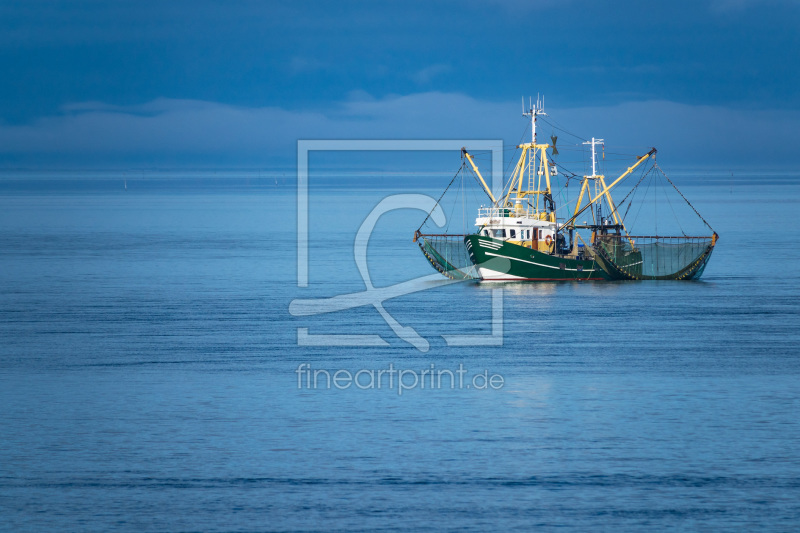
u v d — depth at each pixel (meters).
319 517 82.88
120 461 94.81
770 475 90.69
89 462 94.50
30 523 82.31
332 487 88.56
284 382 123.75
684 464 93.38
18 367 132.12
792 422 105.44
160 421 106.69
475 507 84.44
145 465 93.69
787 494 86.69
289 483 89.50
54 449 98.00
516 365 133.12
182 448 98.12
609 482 89.44
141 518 83.00
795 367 130.38
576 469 92.38
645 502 85.38
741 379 124.00
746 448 97.50
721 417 107.44
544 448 97.88
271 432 103.06
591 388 120.00
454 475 91.06
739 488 88.00
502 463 93.81
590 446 98.50
